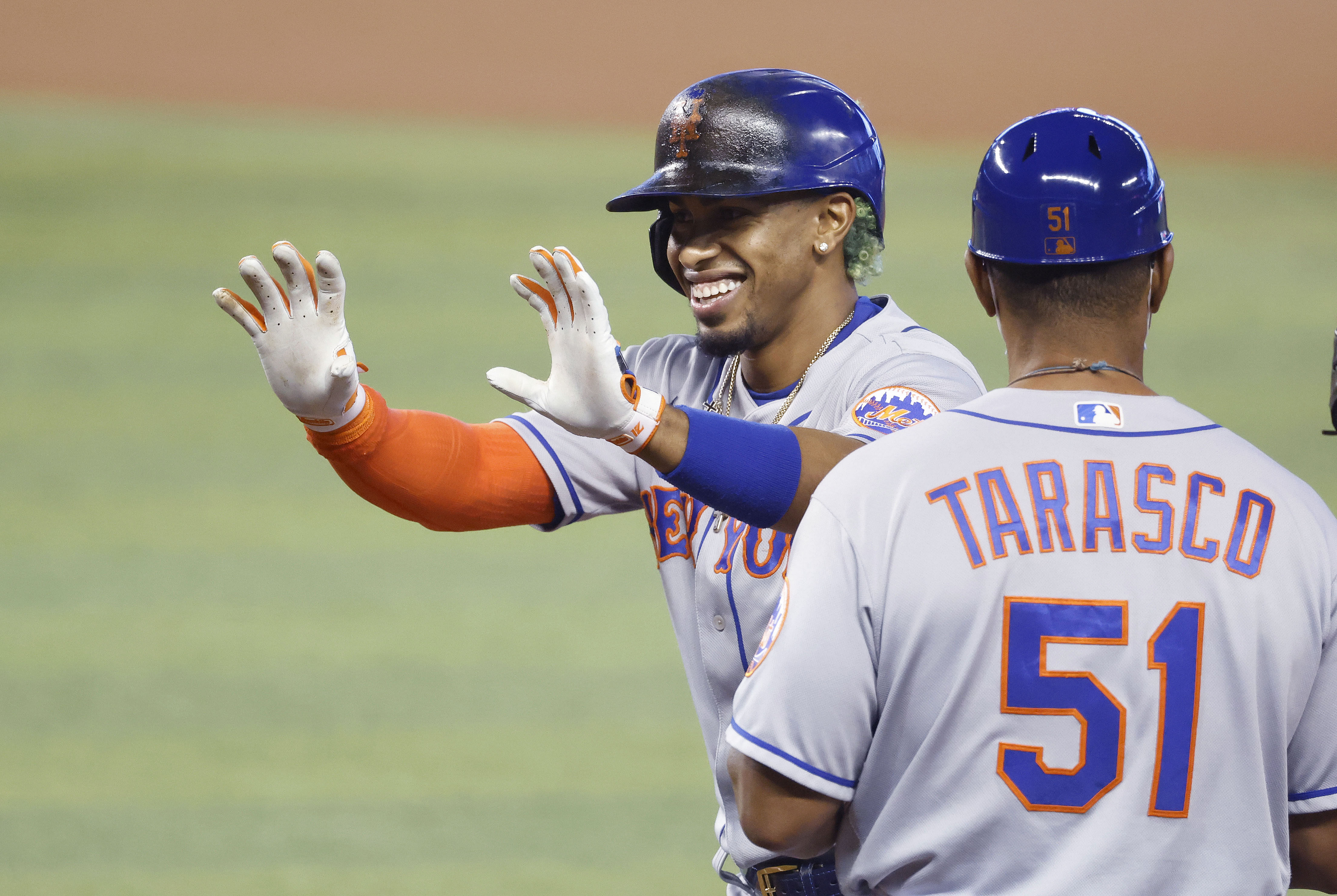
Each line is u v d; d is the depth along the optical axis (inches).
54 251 1776.6
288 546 1101.1
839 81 2859.3
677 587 292.7
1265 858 208.1
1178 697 204.7
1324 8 3161.9
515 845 677.9
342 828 698.8
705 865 666.8
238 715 827.4
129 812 713.6
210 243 1831.9
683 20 2997.0
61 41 2716.5
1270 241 2048.5
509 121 2647.6
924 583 209.3
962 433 217.8
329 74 2736.2
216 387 1432.1
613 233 1911.9
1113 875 204.5
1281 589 207.9
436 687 872.3
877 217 289.4
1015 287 225.0
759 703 216.8
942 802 213.0
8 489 1175.0
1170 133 2728.8
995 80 2896.2
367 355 1454.2
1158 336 1610.5
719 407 303.7
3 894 618.5
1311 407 1384.1
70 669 879.7
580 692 871.7
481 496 297.7
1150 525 208.2
